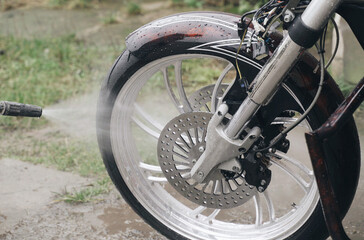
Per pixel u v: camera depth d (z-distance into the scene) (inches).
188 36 77.1
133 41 80.5
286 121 81.0
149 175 92.8
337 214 74.4
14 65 185.3
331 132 71.4
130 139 90.6
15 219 108.4
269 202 88.1
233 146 75.7
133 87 84.7
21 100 159.9
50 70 182.2
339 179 76.4
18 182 122.7
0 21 234.4
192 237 90.3
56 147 137.9
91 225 105.8
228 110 77.5
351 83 144.9
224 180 83.1
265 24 70.4
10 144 141.6
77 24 226.2
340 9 70.3
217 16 78.2
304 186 85.1
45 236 103.0
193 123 81.7
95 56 190.4
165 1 248.7
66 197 114.3
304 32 66.7
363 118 136.5
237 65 75.4
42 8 252.1
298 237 82.8
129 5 235.0
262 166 78.8
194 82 166.6
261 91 71.4
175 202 93.5
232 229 90.4
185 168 85.9
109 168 89.1
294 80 73.2
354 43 142.3
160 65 82.1
